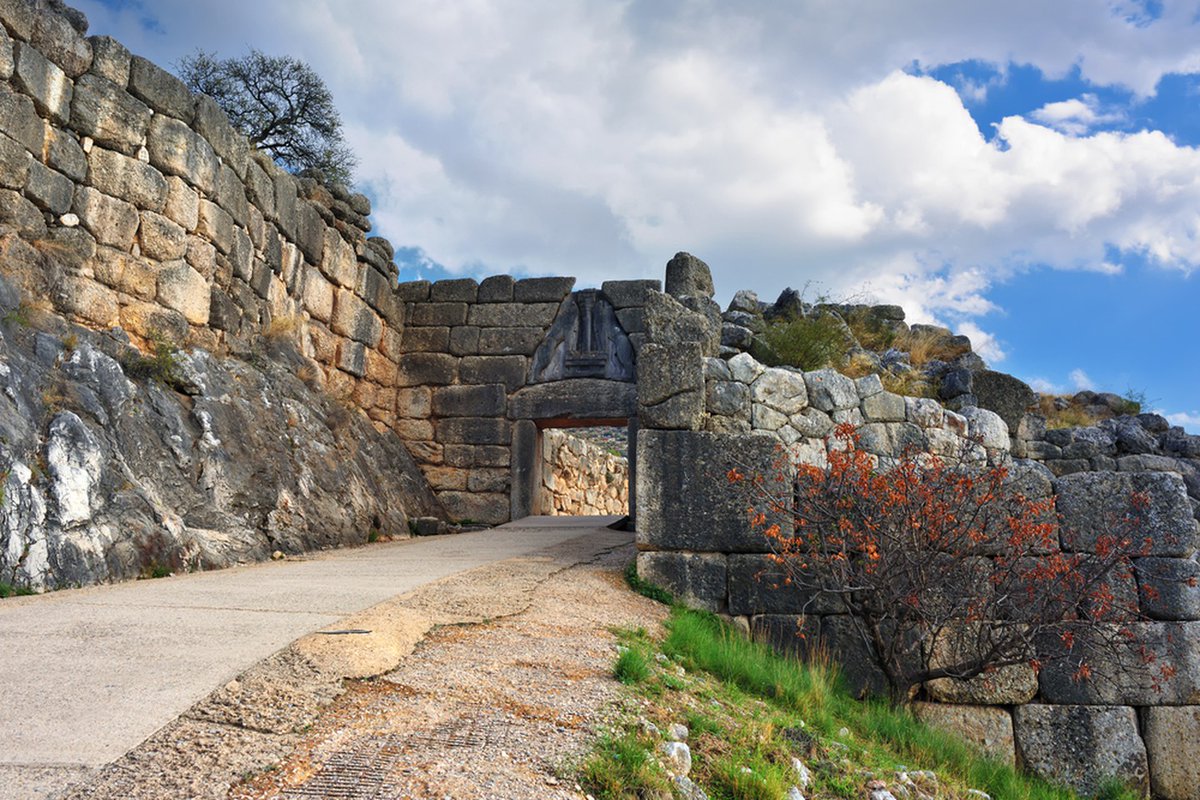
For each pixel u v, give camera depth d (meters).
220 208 12.09
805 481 8.27
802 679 6.70
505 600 7.01
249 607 6.22
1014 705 7.77
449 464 17.11
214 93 21.61
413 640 5.58
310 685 4.48
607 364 16.88
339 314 15.47
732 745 4.64
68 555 7.37
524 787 3.52
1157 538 8.00
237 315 12.48
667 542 8.49
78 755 3.49
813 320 16.73
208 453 10.09
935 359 17.03
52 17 9.81
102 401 8.98
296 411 12.74
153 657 4.79
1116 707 7.70
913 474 7.95
